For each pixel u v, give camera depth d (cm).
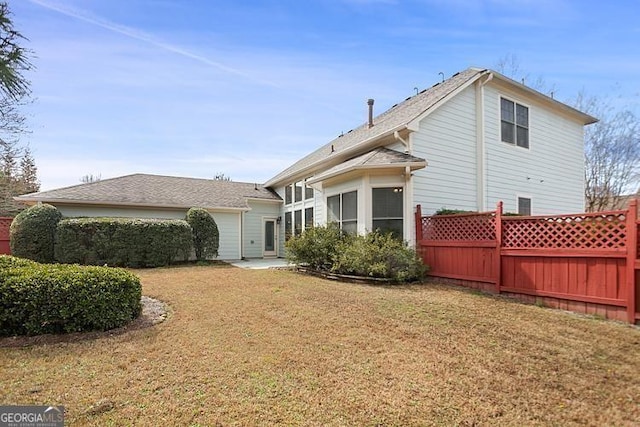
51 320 434
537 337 429
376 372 329
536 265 618
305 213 1488
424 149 924
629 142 1811
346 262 827
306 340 413
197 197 1587
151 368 334
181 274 962
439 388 299
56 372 324
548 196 1199
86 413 255
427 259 842
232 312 537
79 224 1138
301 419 250
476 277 724
